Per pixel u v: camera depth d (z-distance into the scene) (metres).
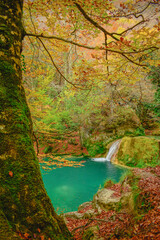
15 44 1.58
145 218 3.59
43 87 10.91
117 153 13.80
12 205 1.15
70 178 10.99
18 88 1.53
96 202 6.31
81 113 15.65
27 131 1.45
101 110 14.34
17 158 1.28
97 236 3.99
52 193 9.09
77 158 15.45
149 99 12.10
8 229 1.01
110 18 2.88
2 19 1.48
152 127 16.95
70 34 3.70
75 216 6.05
